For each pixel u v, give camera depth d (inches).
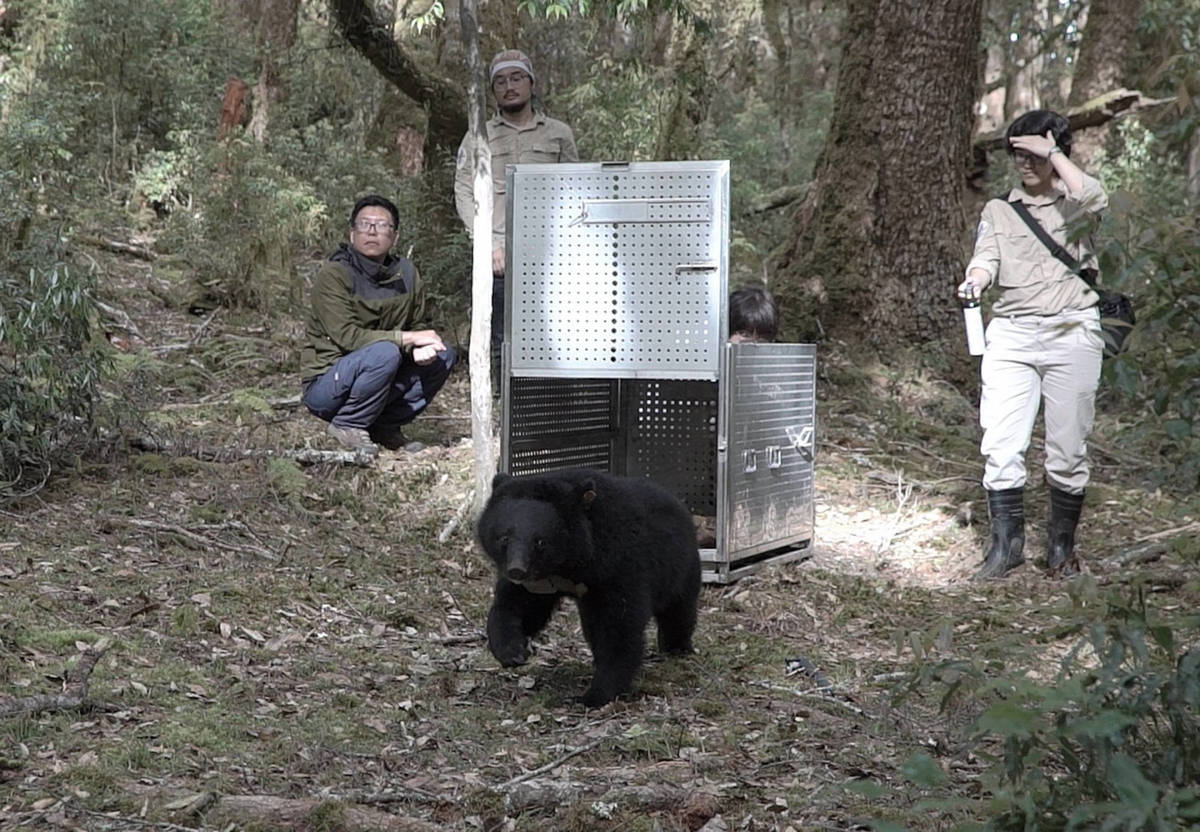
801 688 194.2
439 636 211.6
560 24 553.0
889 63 446.6
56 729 149.7
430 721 170.1
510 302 253.6
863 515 315.3
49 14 523.2
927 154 446.6
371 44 444.5
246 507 261.7
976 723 95.8
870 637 228.7
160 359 361.1
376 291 309.1
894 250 448.8
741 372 249.6
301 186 463.2
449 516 276.8
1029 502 330.6
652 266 246.4
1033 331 266.5
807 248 467.2
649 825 134.7
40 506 242.8
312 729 161.0
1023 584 266.7
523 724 171.6
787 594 251.3
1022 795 101.2
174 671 174.1
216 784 139.6
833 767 157.0
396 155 620.4
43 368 254.1
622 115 511.8
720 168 242.1
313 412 306.0
